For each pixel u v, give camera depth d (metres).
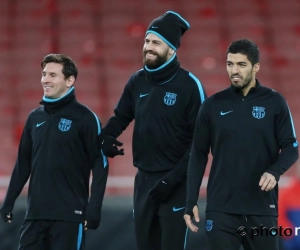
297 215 27.58
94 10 59.84
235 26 58.41
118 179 34.91
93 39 57.44
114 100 51.81
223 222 18.81
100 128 20.80
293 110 50.91
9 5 60.59
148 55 20.95
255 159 18.84
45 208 20.20
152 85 21.27
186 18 58.84
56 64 20.52
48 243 20.56
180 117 21.05
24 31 58.31
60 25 58.72
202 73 54.03
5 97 52.84
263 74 54.22
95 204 20.17
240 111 18.98
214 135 19.17
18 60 56.00
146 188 21.20
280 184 33.56
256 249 19.02
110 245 28.75
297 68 54.94
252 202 18.84
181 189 20.89
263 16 59.34
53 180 20.30
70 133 20.39
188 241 28.59
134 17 59.31
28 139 20.97
